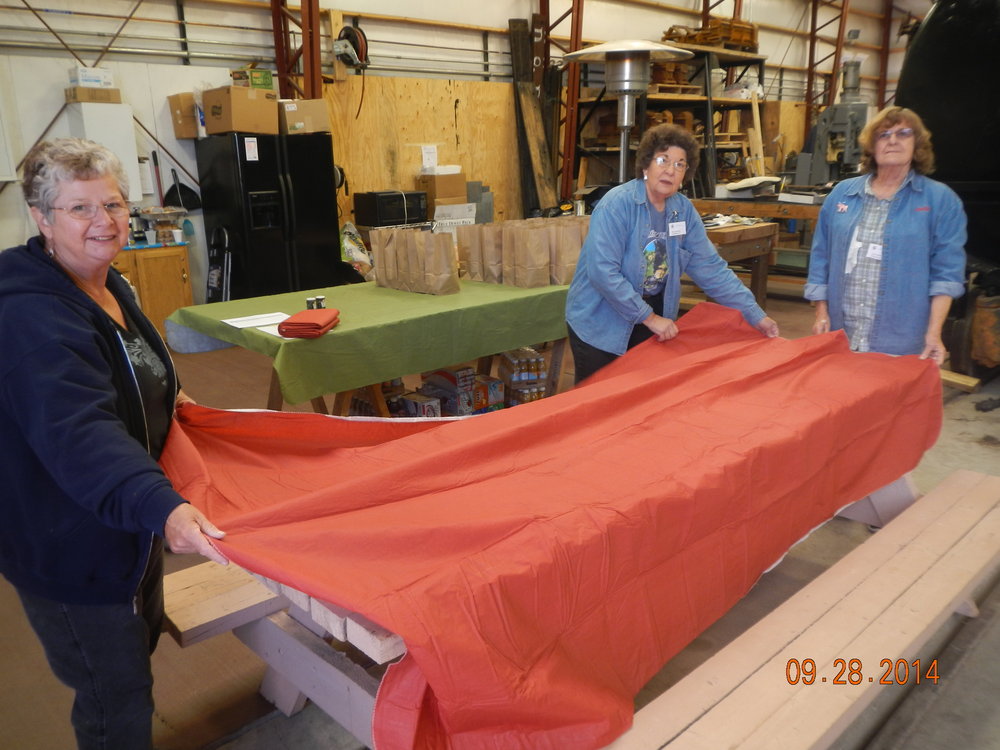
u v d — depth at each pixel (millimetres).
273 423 1927
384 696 1215
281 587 1448
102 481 1163
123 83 6312
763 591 2723
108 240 1346
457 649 1187
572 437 1983
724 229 5945
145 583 1584
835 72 14406
